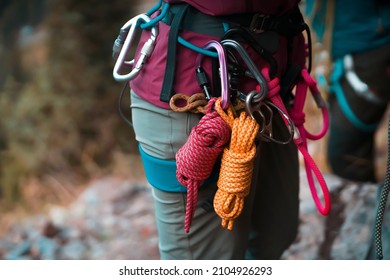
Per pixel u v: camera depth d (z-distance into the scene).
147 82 1.51
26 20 5.48
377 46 2.61
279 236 1.91
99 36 4.82
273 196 1.83
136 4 5.07
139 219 3.25
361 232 2.61
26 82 5.23
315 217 2.76
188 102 1.46
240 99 1.46
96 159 4.74
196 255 1.66
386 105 2.71
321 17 2.69
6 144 4.89
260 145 1.64
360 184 2.90
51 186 4.49
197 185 1.47
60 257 2.94
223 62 1.40
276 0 1.46
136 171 4.58
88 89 4.81
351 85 2.69
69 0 4.78
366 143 2.84
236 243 1.66
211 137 1.41
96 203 3.54
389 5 2.56
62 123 4.75
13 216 4.24
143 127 1.57
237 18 1.46
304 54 1.71
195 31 1.46
